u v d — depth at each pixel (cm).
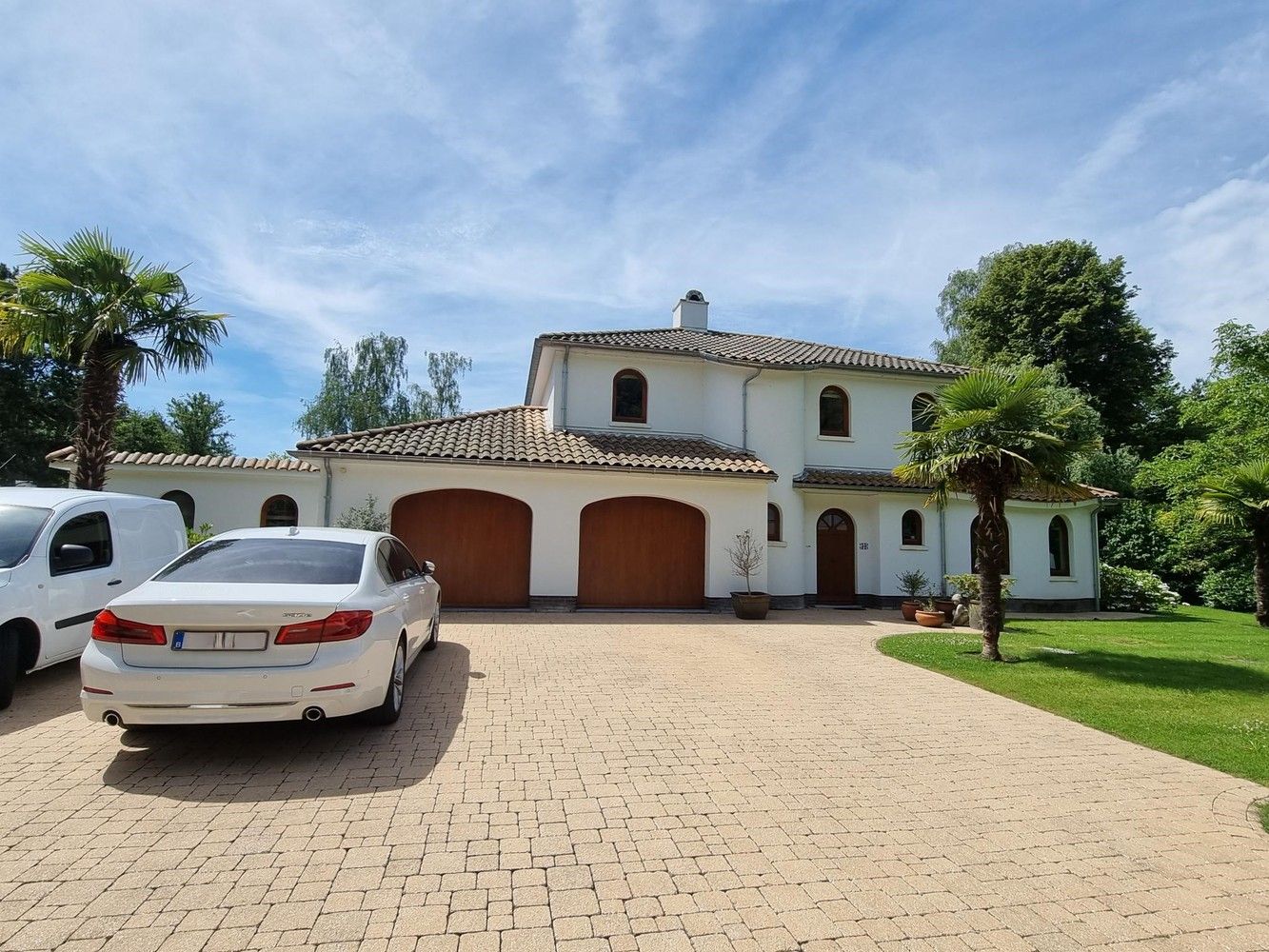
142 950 266
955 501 1761
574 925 294
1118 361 3027
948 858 374
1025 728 652
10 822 380
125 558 775
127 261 1131
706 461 1491
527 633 1098
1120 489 2559
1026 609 1794
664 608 1462
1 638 589
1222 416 2336
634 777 482
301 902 305
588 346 1622
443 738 550
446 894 316
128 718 448
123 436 3519
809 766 520
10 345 1097
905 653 1027
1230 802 474
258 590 500
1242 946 297
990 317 3362
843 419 1836
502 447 1428
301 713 464
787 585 1641
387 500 1316
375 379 3688
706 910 311
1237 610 2109
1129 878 358
